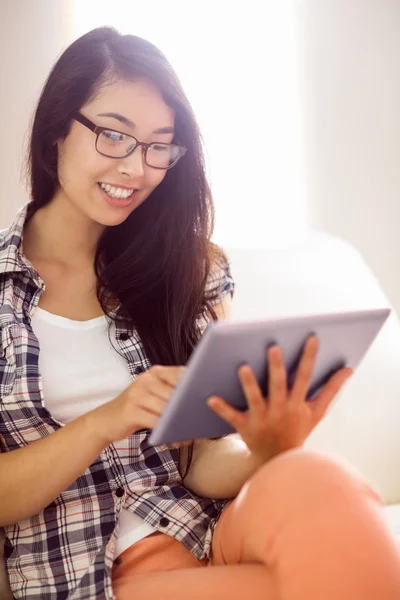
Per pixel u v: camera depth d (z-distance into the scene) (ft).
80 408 4.15
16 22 7.27
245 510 2.94
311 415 3.26
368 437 5.65
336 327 3.05
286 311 5.74
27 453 3.63
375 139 8.02
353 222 8.00
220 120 7.89
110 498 4.03
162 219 4.67
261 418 3.11
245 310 5.66
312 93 7.98
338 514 2.63
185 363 4.63
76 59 4.25
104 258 4.62
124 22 7.58
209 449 4.37
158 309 4.58
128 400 3.36
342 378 3.37
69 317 4.35
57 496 3.81
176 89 4.32
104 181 4.19
